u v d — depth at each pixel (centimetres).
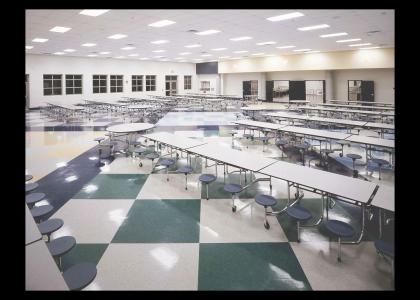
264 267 277
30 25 797
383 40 1144
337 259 288
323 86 1778
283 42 1187
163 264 282
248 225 360
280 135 865
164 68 2283
